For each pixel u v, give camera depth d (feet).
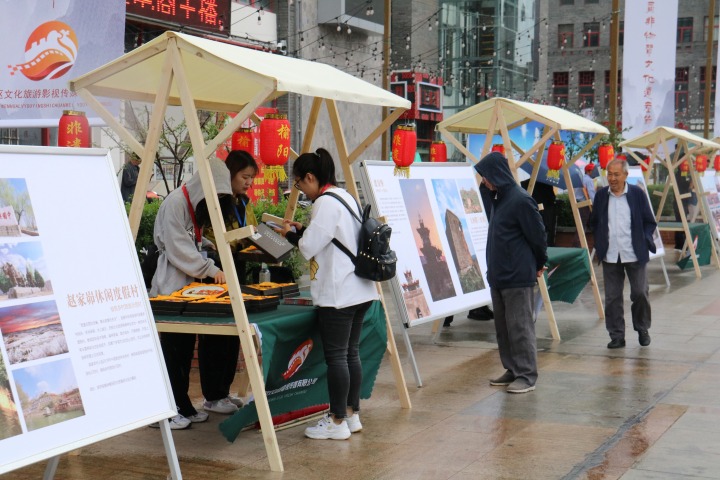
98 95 18.70
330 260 17.70
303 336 17.97
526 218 22.26
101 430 12.89
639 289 28.63
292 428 19.30
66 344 12.76
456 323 33.78
